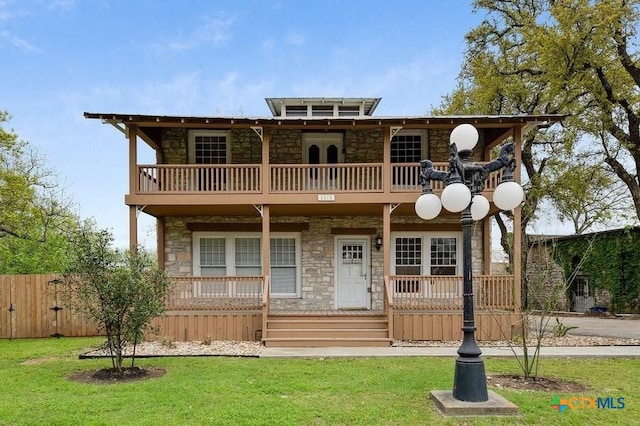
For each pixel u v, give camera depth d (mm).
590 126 17047
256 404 6113
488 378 7512
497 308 11602
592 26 15078
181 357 9391
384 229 11672
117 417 5602
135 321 8016
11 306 12734
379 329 11297
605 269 19219
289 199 11680
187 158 13570
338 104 15305
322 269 13711
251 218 13758
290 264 13781
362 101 15109
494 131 13148
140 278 8117
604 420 5594
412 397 6457
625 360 9117
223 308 11672
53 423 5422
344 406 6059
